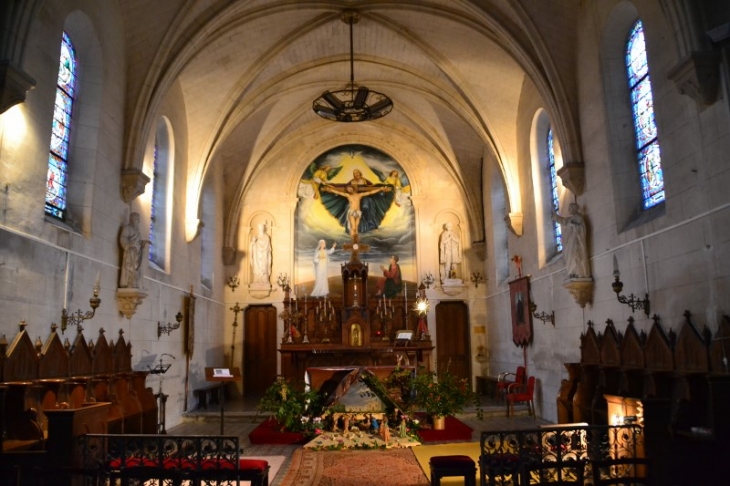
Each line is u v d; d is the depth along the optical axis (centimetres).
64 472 702
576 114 1348
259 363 2289
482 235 2312
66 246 1034
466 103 1877
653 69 1048
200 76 1702
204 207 2134
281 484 903
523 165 1772
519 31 1408
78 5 1077
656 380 950
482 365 2275
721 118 869
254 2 1510
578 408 1188
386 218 2405
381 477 938
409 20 1698
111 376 1102
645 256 1073
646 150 1151
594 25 1241
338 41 1861
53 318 985
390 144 2433
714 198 884
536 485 736
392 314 2253
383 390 1299
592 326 1291
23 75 846
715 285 880
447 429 1302
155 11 1295
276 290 2331
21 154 905
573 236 1312
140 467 720
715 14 887
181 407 1700
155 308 1483
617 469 785
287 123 2248
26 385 799
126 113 1316
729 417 730
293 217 2389
